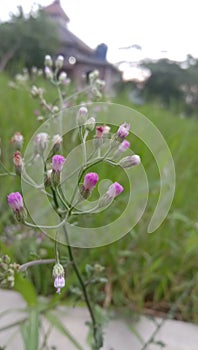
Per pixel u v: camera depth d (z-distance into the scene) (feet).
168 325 0.95
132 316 0.93
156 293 1.02
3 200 1.04
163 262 1.10
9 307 0.92
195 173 1.76
